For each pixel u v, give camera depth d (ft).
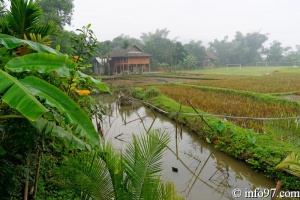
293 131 33.55
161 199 11.23
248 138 29.07
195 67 215.10
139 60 166.09
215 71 188.96
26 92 8.66
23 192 13.48
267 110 44.62
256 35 285.43
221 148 32.01
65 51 81.56
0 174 10.50
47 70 11.00
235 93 68.39
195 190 23.29
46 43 17.06
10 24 16.21
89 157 11.16
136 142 11.67
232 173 27.14
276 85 85.20
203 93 71.92
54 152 17.80
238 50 270.46
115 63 166.40
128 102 66.18
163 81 117.80
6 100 8.50
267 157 25.75
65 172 11.03
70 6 109.50
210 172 27.32
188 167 28.63
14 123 10.80
